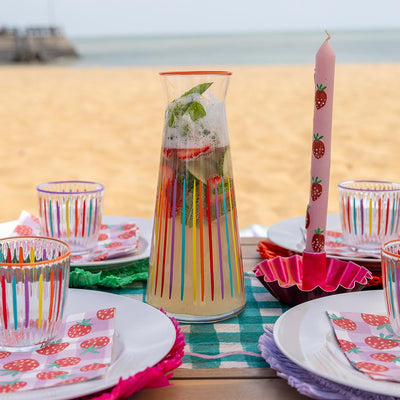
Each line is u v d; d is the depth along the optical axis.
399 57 18.20
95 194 0.87
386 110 6.52
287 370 0.54
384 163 4.31
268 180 3.97
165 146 0.68
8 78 11.29
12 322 0.56
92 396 0.50
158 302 0.70
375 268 0.85
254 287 0.81
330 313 0.63
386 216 0.86
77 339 0.59
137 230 0.97
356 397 0.49
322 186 0.69
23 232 0.95
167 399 0.52
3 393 0.48
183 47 29.83
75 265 0.81
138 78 10.82
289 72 11.38
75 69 15.05
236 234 0.71
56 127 5.93
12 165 4.39
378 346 0.57
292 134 5.45
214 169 0.67
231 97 7.66
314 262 0.71
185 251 0.68
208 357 0.60
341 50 22.62
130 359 0.54
